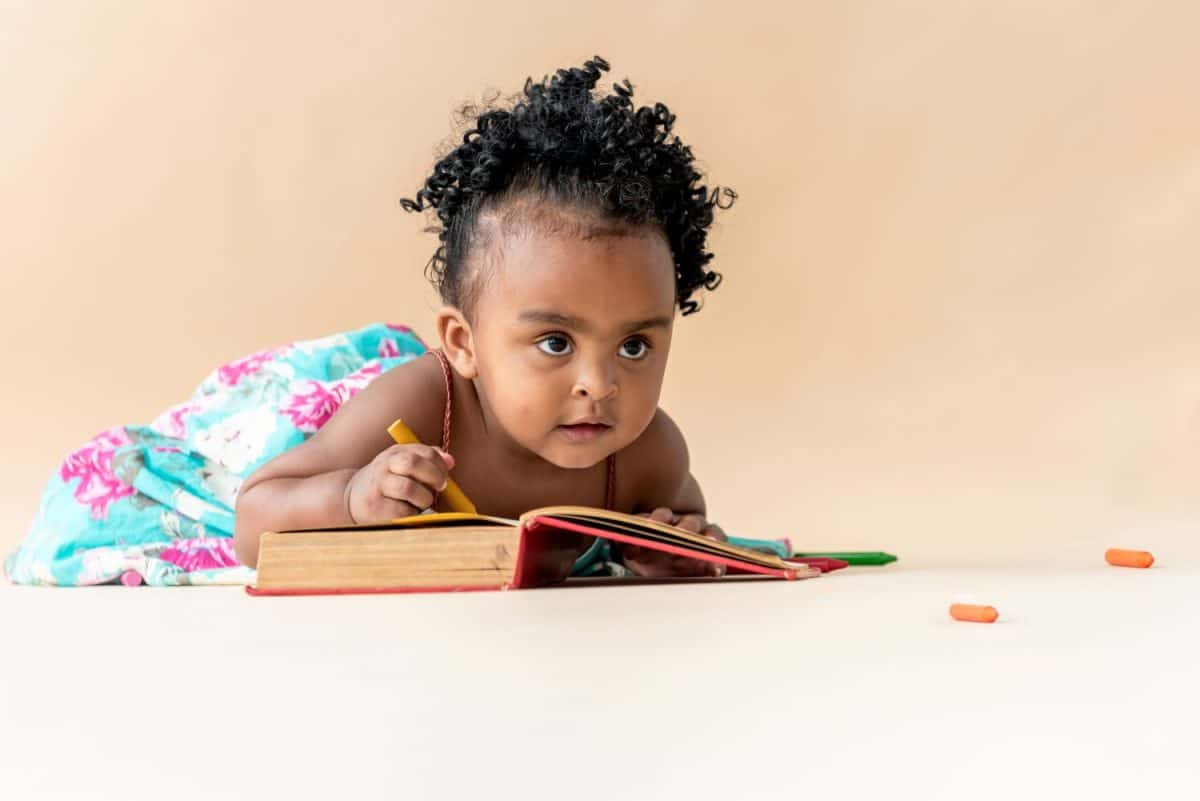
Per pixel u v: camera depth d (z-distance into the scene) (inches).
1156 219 177.8
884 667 53.9
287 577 79.2
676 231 85.9
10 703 50.3
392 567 77.9
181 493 98.0
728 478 155.3
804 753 42.4
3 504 144.2
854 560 94.9
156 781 41.1
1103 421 160.4
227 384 111.6
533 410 82.1
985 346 179.3
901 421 171.0
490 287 83.1
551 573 81.8
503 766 41.7
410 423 89.1
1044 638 59.9
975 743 43.2
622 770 41.1
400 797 39.3
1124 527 115.4
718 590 78.0
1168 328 173.6
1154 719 45.6
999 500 135.1
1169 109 179.3
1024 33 184.5
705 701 48.7
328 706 48.9
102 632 66.5
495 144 84.0
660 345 83.4
